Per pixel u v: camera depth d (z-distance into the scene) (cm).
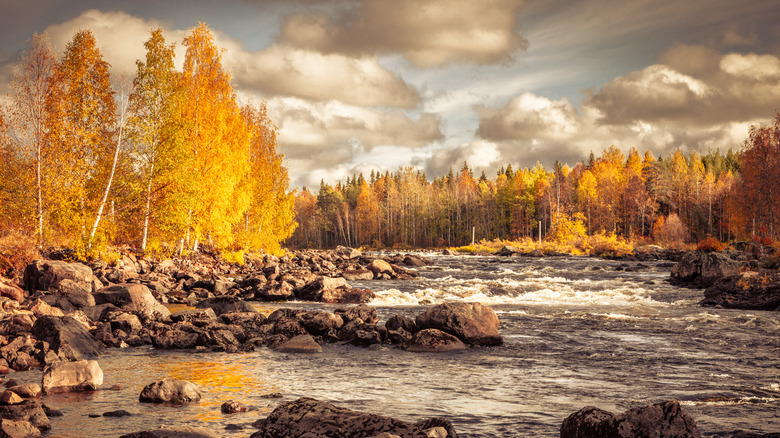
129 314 1791
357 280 4044
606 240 8375
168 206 3588
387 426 623
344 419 644
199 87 4172
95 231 3155
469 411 897
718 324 1948
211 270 4191
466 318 1609
